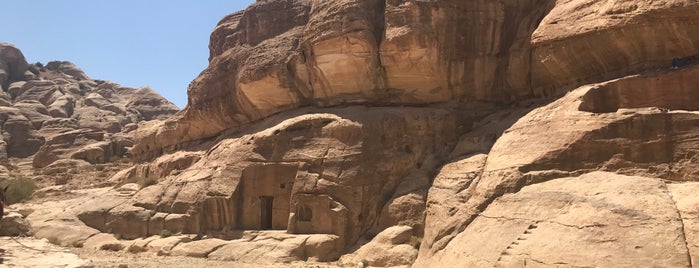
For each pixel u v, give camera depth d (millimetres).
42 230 23547
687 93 14000
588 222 10945
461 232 14586
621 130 13445
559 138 14336
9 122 62000
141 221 23031
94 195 27562
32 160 58250
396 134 20297
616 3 15477
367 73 21375
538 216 12211
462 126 20281
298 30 24438
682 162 12508
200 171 24156
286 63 23422
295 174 20781
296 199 19984
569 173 13625
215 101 28094
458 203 15758
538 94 19594
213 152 25344
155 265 17359
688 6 13891
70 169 45906
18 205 29703
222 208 21609
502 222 13016
